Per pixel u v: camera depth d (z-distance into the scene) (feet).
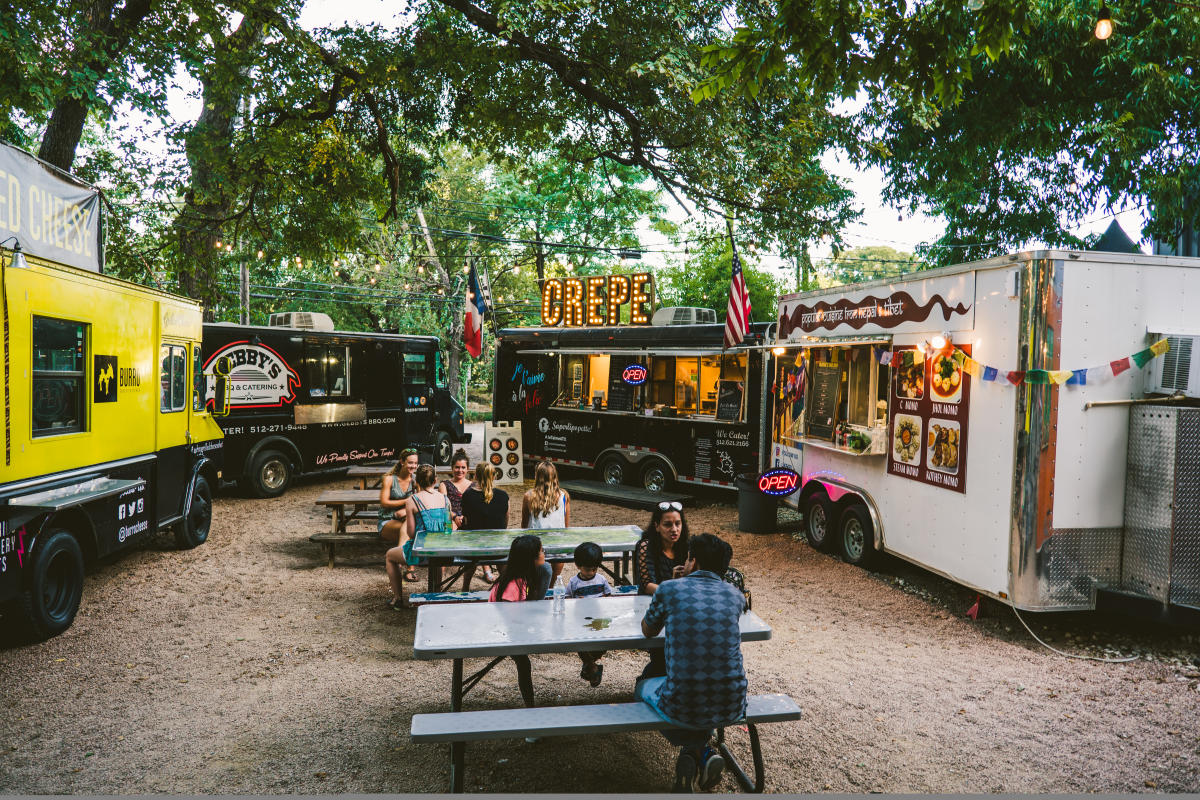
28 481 17.97
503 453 46.42
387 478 27.91
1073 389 19.38
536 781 12.64
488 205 110.01
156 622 21.15
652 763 13.39
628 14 39.55
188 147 48.11
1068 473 19.45
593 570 16.75
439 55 45.34
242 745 13.91
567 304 48.39
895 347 25.09
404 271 112.68
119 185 49.67
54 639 19.62
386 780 12.64
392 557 22.62
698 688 11.25
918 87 18.16
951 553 22.17
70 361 20.10
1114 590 19.67
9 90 29.30
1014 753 13.83
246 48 46.42
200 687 16.66
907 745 14.10
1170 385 19.20
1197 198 44.14
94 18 35.17
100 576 25.76
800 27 17.63
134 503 24.52
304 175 49.57
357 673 17.56
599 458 45.16
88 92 31.19
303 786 12.43
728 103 37.60
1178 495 18.42
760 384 37.52
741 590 14.33
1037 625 21.27
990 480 20.52
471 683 14.48
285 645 19.47
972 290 21.29
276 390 42.68
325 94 47.21
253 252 67.97
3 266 16.88
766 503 34.04
